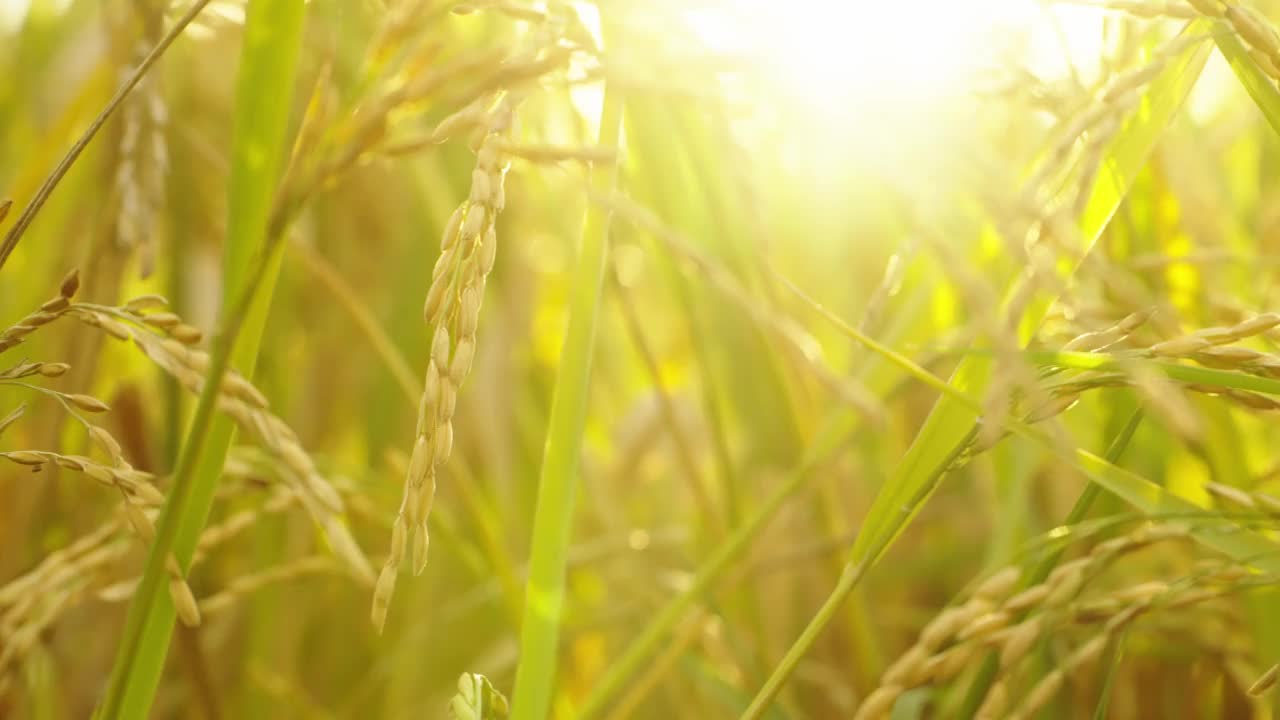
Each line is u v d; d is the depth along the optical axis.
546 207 0.92
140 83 0.52
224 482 0.53
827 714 0.89
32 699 0.70
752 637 0.85
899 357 0.45
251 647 0.80
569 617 0.85
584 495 1.00
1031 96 0.47
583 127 0.59
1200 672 0.67
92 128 0.44
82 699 0.82
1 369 0.68
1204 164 0.66
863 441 0.89
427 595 0.93
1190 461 0.62
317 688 0.90
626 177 0.70
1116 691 0.72
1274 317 0.42
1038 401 0.44
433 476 0.39
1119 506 0.57
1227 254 0.55
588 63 0.40
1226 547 0.45
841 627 0.91
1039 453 0.70
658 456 1.26
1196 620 0.61
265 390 0.86
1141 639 0.65
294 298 0.96
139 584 0.41
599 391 1.19
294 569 0.60
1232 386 0.44
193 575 0.77
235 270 0.45
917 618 0.92
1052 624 0.43
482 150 0.38
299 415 0.96
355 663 0.91
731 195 0.71
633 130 0.69
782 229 0.86
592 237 0.49
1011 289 0.47
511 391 0.99
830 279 0.88
